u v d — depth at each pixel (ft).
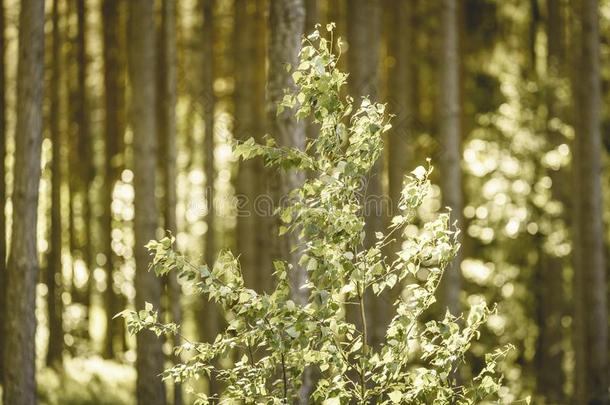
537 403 64.80
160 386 46.88
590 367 53.78
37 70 38.88
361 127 18.78
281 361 18.97
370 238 50.39
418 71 71.56
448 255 18.79
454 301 49.49
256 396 19.07
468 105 73.82
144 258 47.55
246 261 60.39
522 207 71.10
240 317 18.61
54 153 65.72
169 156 50.65
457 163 51.34
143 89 48.29
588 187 54.34
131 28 52.90
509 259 72.64
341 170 18.35
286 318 18.10
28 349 38.65
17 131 38.73
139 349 47.01
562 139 67.05
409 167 70.79
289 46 32.50
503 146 72.38
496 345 70.18
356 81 51.42
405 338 18.79
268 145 19.06
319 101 18.45
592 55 54.39
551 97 67.51
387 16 68.90
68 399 53.52
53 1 65.77
